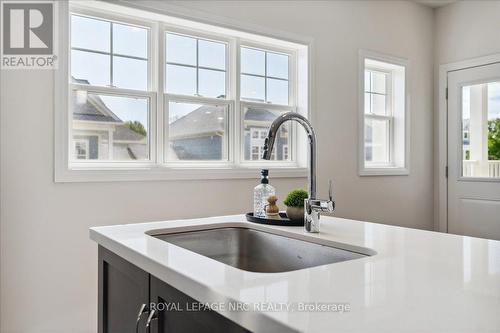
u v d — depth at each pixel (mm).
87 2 2461
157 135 2777
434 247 1172
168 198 2723
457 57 4242
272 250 1543
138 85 2750
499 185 3902
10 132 2211
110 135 2629
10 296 2199
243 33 3055
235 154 3133
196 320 890
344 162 3654
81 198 2406
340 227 1561
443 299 722
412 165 4246
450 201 4316
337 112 3604
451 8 4301
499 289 778
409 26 4219
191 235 1600
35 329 2270
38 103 2293
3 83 2205
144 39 2779
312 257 1361
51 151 2320
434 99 4465
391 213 4039
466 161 4180
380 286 799
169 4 2688
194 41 2986
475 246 1187
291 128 3492
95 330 2455
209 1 2871
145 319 1104
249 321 697
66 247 2357
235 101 3141
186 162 2914
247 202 3098
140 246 1202
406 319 634
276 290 778
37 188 2277
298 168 3365
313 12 3443
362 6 3809
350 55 3707
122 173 2527
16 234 2219
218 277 872
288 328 616
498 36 3893
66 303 2359
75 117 2502
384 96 4223
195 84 2982
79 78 2531
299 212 1590
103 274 1417
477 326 606
